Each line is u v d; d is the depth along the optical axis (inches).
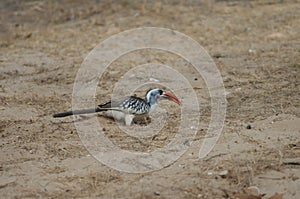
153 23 770.2
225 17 781.9
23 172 375.6
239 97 506.6
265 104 485.1
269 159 380.8
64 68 619.2
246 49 660.1
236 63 611.8
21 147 412.5
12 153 403.2
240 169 369.1
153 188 349.7
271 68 586.9
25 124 456.8
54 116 448.1
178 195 341.7
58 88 552.4
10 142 421.7
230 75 574.9
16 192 350.9
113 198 339.9
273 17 772.6
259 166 371.9
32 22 802.8
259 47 664.4
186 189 347.9
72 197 343.0
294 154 387.9
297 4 826.2
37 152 403.5
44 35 746.8
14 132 440.5
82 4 867.4
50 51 683.4
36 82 573.0
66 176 368.2
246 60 620.1
